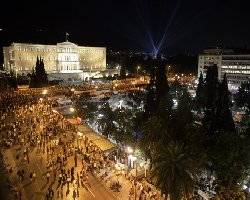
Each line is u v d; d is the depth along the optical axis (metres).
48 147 53.34
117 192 38.41
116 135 52.12
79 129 57.34
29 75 130.75
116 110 63.34
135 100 84.12
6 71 162.00
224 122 49.09
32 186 39.88
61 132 60.94
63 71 160.12
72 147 53.19
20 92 97.94
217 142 40.12
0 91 101.75
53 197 36.94
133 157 44.88
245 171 37.09
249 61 134.50
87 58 176.25
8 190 38.59
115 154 49.03
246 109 80.69
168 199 35.88
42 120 68.81
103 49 184.00
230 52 153.25
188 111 50.03
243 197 34.25
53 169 44.72
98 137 51.62
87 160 47.66
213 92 75.94
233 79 142.00
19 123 66.31
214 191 38.22
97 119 64.94
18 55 147.88
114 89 106.44
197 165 33.16
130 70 176.62
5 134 58.88
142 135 47.00
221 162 36.97
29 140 55.75
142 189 37.47
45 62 156.88
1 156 48.06
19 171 42.00
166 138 40.16
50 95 95.44
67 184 39.91
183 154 30.67
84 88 104.69
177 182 29.95
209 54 152.50
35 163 47.00
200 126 48.34
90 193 38.28
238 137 40.47
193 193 34.69
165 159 30.89
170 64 187.62
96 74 164.12
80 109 71.06
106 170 44.19
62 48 161.00
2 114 73.25
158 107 51.72
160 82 59.72
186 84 124.81
